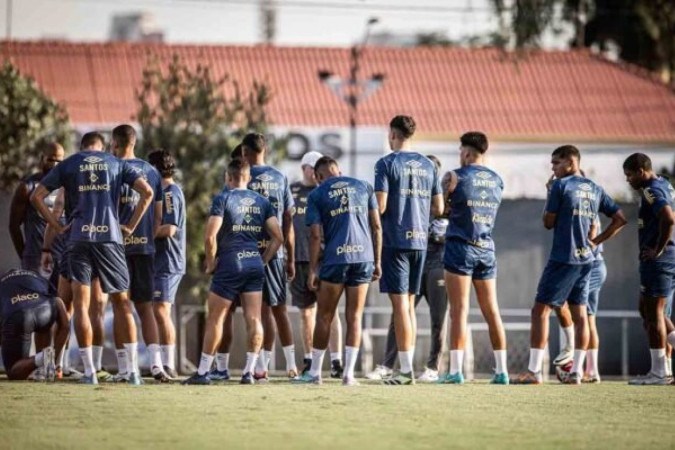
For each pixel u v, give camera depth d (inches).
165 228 2026.3
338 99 6840.6
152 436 1291.8
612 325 2726.4
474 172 1963.6
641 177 2033.7
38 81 6830.7
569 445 1267.2
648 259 2031.3
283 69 7071.9
